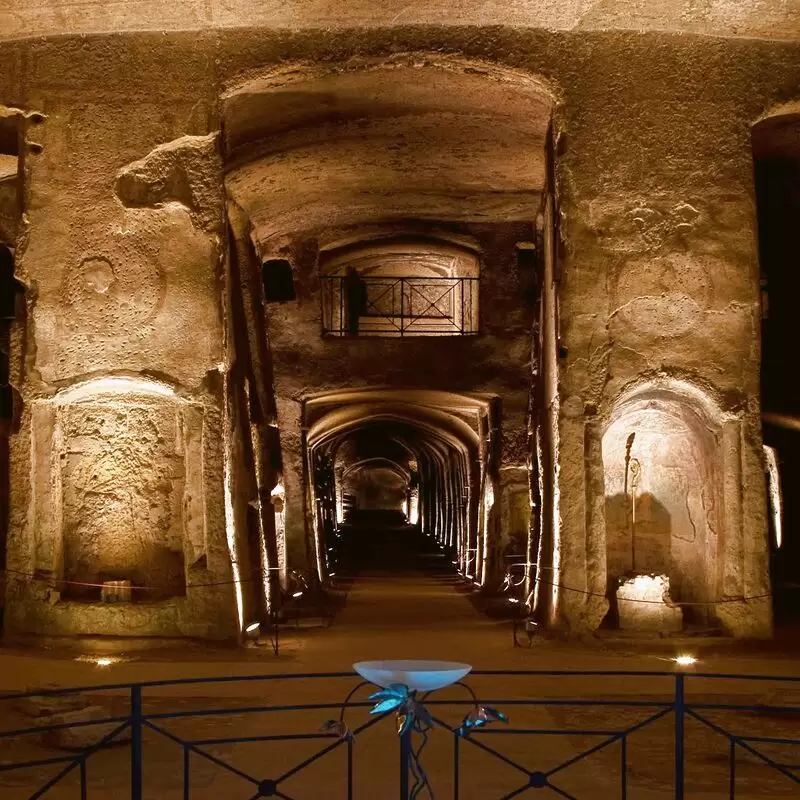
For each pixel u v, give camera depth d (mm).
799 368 21125
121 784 7676
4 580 15062
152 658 13297
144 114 14977
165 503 14938
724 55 15086
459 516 34031
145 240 14844
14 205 17062
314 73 15242
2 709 9766
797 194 19906
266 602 16969
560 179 14969
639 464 16031
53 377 14734
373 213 22531
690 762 8344
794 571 22766
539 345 18141
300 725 9594
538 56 15055
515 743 8930
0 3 14562
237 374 17094
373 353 22984
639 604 14789
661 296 14844
